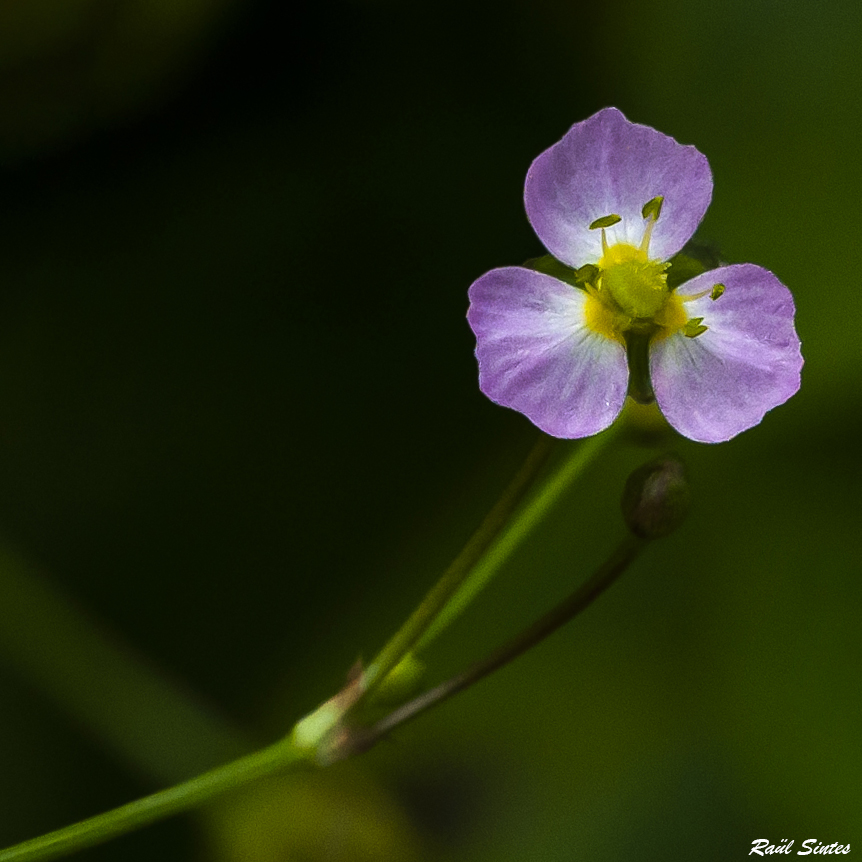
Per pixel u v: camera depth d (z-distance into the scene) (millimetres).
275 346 263
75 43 245
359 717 219
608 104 258
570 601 218
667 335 215
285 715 253
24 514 252
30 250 259
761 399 213
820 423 250
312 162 261
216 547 260
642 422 218
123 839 250
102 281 260
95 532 256
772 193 251
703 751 250
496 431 263
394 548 261
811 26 251
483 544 216
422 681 220
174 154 259
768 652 250
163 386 261
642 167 215
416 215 261
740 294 214
